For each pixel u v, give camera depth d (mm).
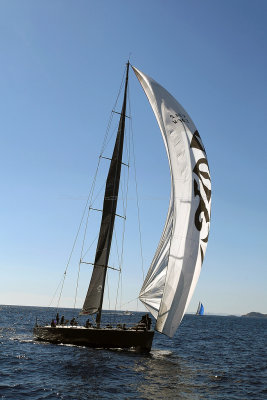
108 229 28547
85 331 26125
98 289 27859
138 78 29562
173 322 25062
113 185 29125
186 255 25672
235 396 16625
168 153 27312
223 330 77000
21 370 19688
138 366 21500
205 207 27016
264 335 66062
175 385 17875
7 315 108062
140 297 26156
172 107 28312
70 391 15828
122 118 30172
